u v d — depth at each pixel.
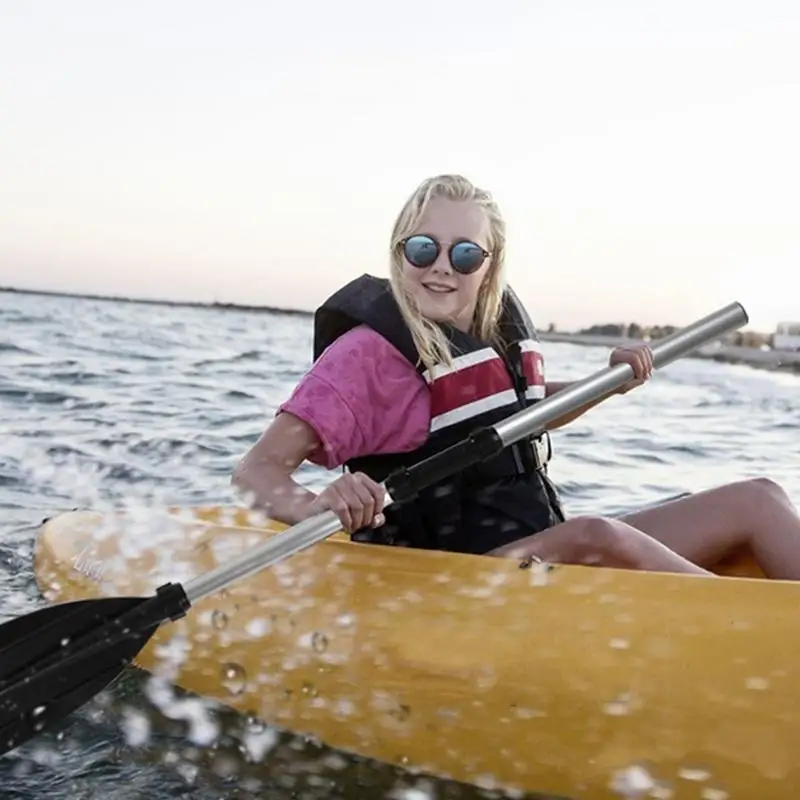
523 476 2.08
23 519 3.35
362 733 1.88
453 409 2.04
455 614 1.87
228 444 4.54
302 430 1.99
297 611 2.00
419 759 1.83
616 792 1.68
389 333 2.03
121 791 1.84
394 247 2.08
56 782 1.87
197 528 2.37
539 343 2.22
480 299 2.14
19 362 7.02
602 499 3.82
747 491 2.05
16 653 1.88
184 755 1.93
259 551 1.85
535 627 1.80
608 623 1.75
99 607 1.90
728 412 6.01
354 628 1.93
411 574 1.96
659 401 6.41
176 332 9.88
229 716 2.02
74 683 1.87
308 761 1.90
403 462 2.05
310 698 1.94
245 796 1.82
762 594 1.69
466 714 1.80
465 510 2.05
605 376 1.98
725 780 1.61
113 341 8.70
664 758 1.65
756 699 1.61
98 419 5.04
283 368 7.38
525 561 1.90
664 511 2.09
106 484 3.84
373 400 2.02
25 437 4.57
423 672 1.84
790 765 1.57
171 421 5.03
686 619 1.71
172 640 2.11
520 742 1.75
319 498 1.87
